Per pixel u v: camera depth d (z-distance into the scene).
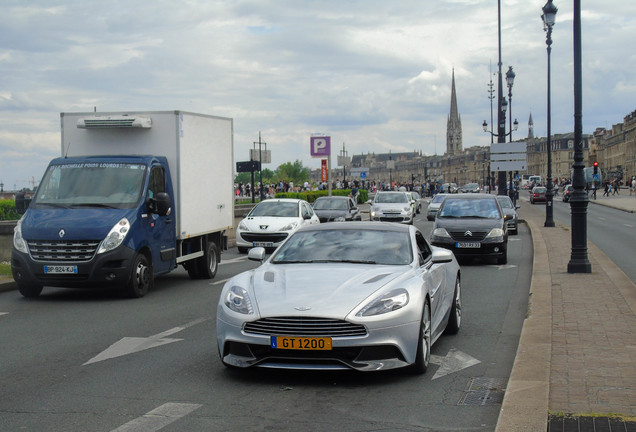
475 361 7.18
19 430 5.02
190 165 13.69
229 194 15.66
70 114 13.34
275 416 5.32
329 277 6.66
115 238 11.43
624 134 141.25
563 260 16.19
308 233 8.00
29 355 7.57
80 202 12.02
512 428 4.67
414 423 5.16
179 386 6.21
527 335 7.77
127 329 9.06
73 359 7.36
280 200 22.53
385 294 6.30
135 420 5.22
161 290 13.02
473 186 86.50
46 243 11.38
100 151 13.34
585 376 6.00
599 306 9.70
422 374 6.62
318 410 5.48
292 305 6.11
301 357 6.03
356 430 5.00
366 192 67.75
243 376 6.54
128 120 12.89
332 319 5.98
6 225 17.50
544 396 5.36
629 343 7.33
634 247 21.38
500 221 17.55
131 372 6.75
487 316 10.01
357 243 7.64
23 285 11.86
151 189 12.42
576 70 13.99
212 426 5.08
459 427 5.07
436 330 7.44
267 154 41.44
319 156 38.12
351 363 5.99
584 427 4.69
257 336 6.07
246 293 6.43
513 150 44.34
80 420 5.24
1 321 9.74
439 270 7.88
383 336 6.04
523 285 13.42
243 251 21.41
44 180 12.46
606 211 48.88
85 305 11.19
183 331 8.90
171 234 13.08
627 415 4.92
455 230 17.08
